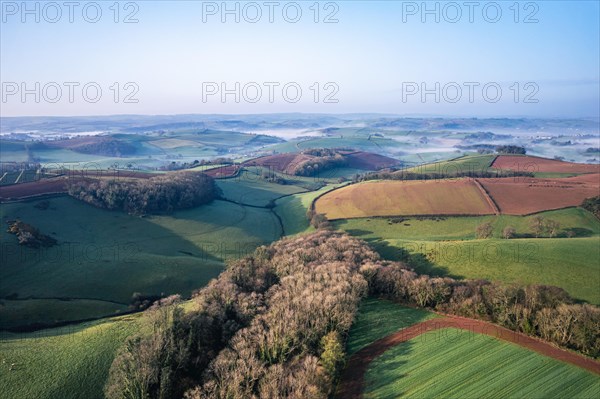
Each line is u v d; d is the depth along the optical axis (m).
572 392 49.16
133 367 53.16
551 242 93.75
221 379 51.44
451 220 125.81
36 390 51.94
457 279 81.94
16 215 119.88
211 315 64.06
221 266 107.44
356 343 61.50
